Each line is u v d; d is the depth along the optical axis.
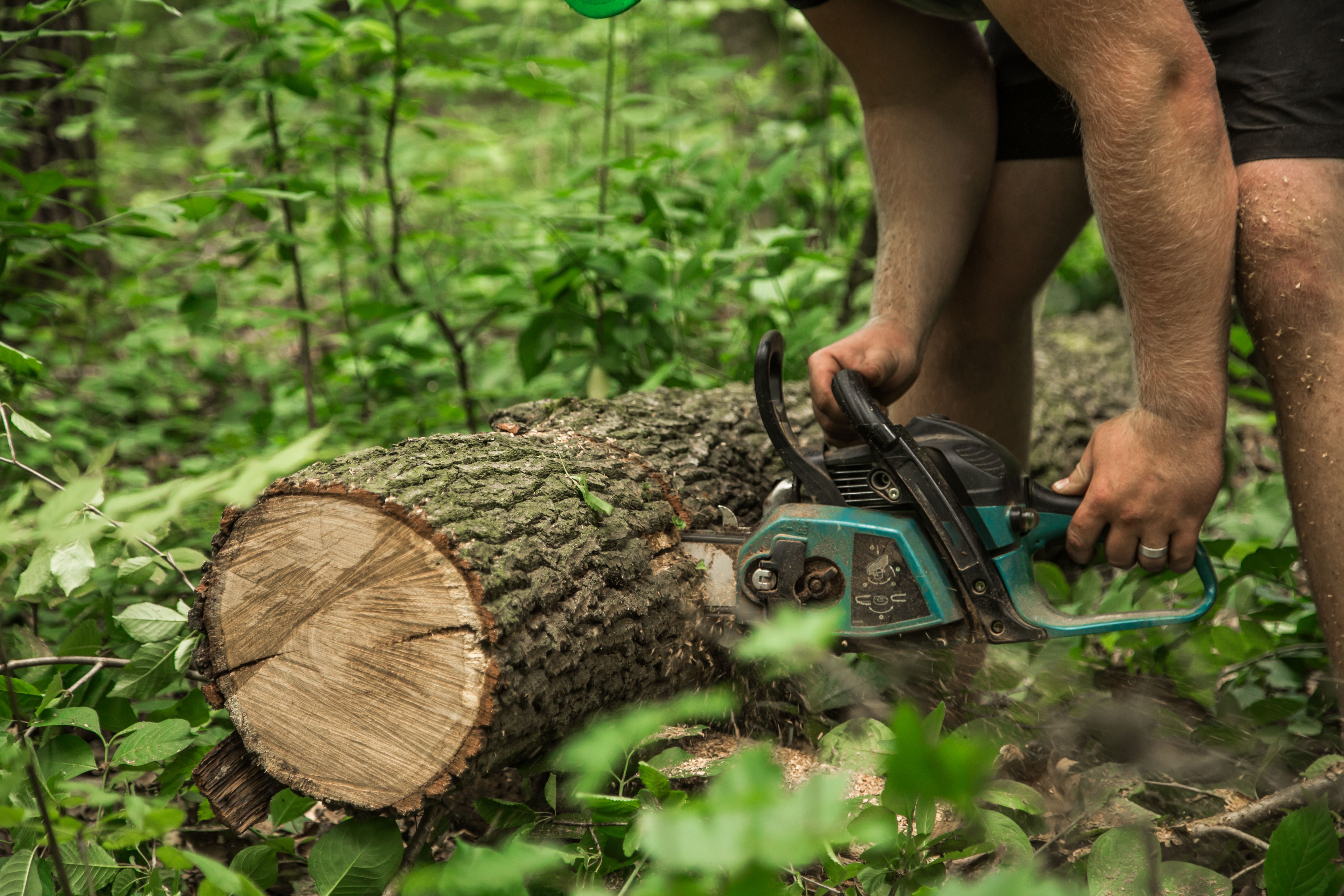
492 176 5.96
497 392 2.94
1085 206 1.98
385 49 2.82
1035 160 1.91
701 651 1.58
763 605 1.55
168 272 4.11
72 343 3.71
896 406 2.15
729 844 0.59
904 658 1.64
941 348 2.08
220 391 3.81
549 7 5.07
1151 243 1.35
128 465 3.12
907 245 1.81
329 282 4.43
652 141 4.86
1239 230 1.42
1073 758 1.60
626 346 2.78
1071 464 2.83
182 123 6.58
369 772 1.30
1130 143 1.31
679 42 4.46
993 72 1.94
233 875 0.95
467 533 1.29
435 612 1.26
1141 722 1.62
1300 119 1.40
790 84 4.29
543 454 1.59
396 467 1.39
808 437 2.22
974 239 1.98
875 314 1.79
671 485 1.74
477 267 3.07
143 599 2.05
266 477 0.80
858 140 3.91
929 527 1.46
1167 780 1.53
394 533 1.29
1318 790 1.33
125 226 2.18
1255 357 2.56
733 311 4.30
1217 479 1.44
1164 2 1.28
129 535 0.84
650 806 1.21
